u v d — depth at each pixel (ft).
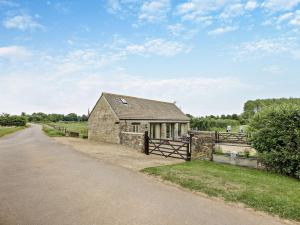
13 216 17.87
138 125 79.92
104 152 51.80
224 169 37.68
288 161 35.42
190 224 16.93
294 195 23.54
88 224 16.63
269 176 34.14
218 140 81.41
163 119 93.04
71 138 91.40
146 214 18.53
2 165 36.94
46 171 32.60
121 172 32.27
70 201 21.08
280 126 36.58
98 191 23.97
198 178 28.71
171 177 29.12
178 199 22.07
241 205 20.86
